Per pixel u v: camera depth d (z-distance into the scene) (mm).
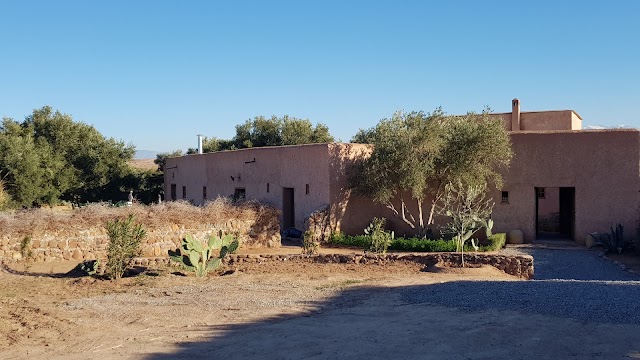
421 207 22625
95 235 16812
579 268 17078
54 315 9773
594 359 6332
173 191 39156
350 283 12547
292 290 11828
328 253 17250
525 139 21578
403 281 12602
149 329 8711
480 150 20156
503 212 21891
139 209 18188
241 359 6953
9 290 12242
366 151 23797
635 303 8852
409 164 20250
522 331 7590
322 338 7773
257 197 27406
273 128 45281
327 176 22297
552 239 22422
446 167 20734
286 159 25078
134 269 14742
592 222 20875
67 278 13922
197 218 18797
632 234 20312
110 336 8320
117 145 39656
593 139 20781
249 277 13602
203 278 13578
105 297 11422
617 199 20547
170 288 12266
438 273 13984
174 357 7156
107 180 38594
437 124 20812
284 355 7043
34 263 15906
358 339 7633
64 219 16656
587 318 8117
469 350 6867
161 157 45969
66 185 34812
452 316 8742
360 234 23188
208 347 7578
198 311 9969
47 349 7711
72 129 38281
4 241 15805
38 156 31906
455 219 17438
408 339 7500
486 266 14703
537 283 11203
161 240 17891
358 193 22109
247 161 28125
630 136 20328
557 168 21234
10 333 8562
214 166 31703
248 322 9055
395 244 19953
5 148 30484
